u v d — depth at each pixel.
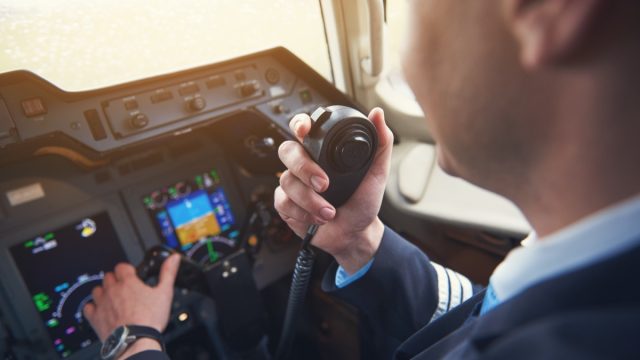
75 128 1.01
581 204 0.30
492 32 0.29
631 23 0.22
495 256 1.37
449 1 0.32
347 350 1.48
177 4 1.31
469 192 1.37
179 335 1.42
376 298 0.74
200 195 1.41
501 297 0.36
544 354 0.21
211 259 1.43
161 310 0.99
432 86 0.36
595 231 0.27
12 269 1.12
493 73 0.30
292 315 0.99
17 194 1.12
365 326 0.98
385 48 1.74
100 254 1.24
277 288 1.69
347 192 0.67
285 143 0.67
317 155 0.62
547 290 0.26
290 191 0.66
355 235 0.72
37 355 1.17
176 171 1.36
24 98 0.95
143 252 1.31
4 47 1.10
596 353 0.19
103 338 0.94
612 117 0.25
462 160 0.38
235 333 1.33
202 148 1.41
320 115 0.63
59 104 0.99
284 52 1.28
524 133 0.30
